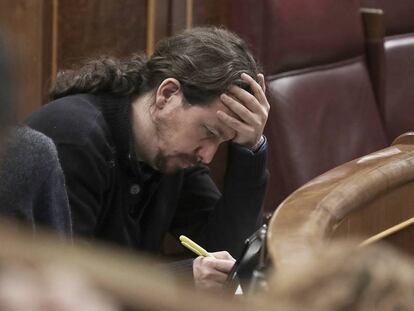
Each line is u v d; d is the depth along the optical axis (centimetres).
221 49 524
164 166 536
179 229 611
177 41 531
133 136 529
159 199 565
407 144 517
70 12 856
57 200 410
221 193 617
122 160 525
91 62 547
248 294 285
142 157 537
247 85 531
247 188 586
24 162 391
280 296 140
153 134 529
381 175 410
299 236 306
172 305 128
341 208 365
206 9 916
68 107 516
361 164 439
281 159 853
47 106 524
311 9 890
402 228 434
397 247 438
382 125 950
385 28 1003
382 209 417
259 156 579
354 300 137
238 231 591
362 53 948
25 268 127
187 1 902
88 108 518
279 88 863
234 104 524
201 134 527
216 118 524
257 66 549
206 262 497
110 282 128
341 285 138
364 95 933
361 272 139
